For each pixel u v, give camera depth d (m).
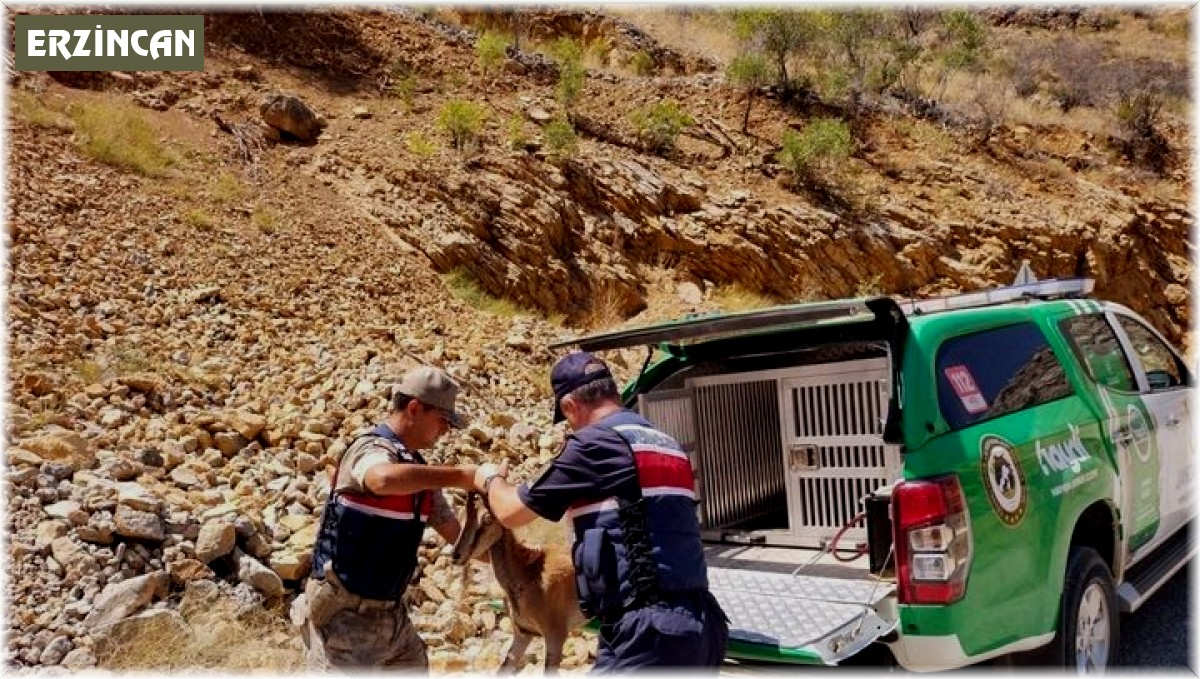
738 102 21.77
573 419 3.55
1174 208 24.27
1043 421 4.45
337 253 12.09
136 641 4.61
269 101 14.80
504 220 14.81
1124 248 22.14
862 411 4.57
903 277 18.69
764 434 5.32
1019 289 5.14
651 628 3.13
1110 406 5.04
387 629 3.67
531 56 20.47
